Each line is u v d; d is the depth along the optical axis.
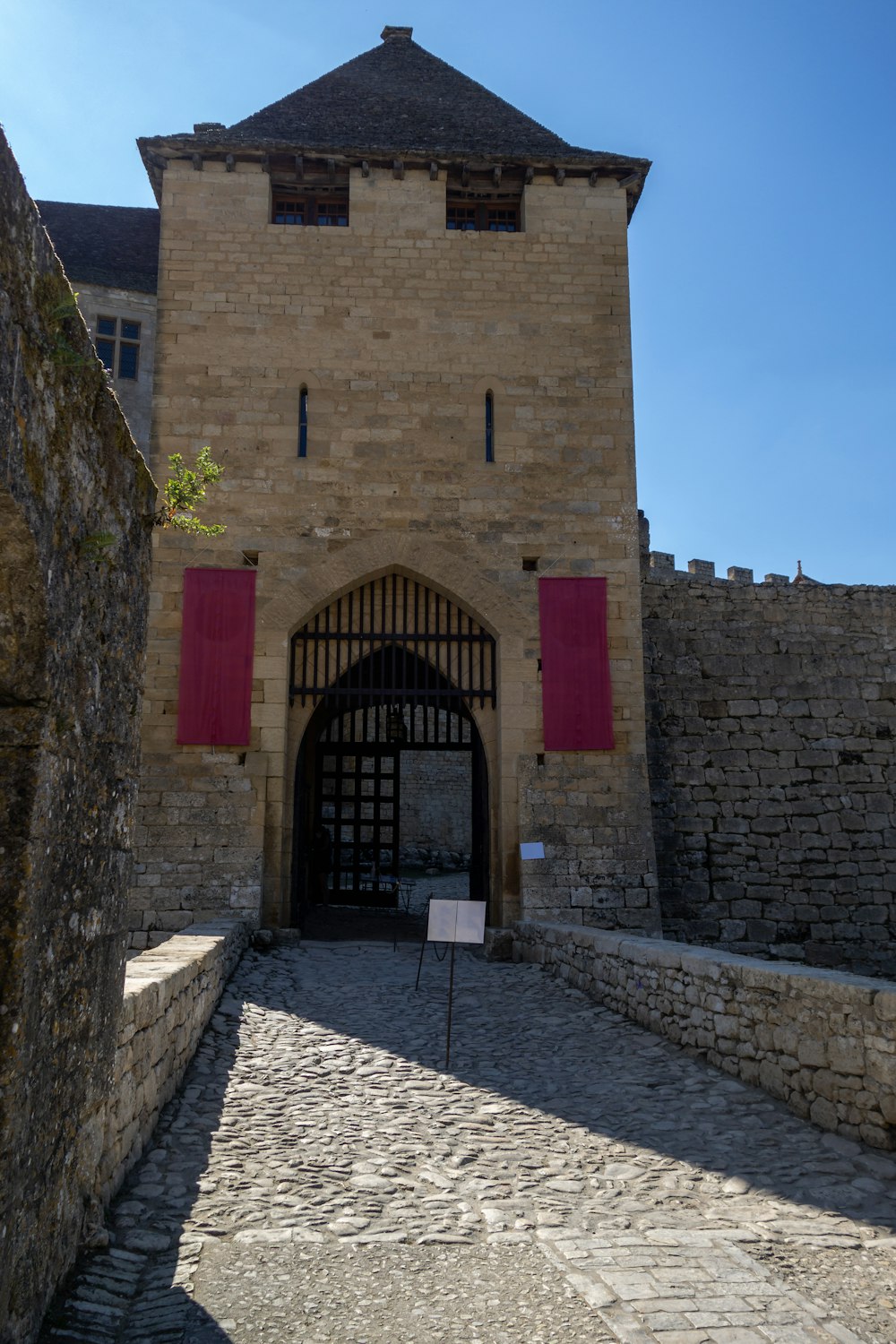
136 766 5.21
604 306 15.87
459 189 16.39
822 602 16.94
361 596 15.05
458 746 19.34
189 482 7.67
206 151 15.55
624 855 14.09
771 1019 7.38
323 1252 4.77
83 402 4.13
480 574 14.88
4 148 3.23
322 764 19.78
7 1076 3.41
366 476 15.02
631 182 16.31
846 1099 6.49
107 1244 4.61
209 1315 4.08
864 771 16.31
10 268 3.29
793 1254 4.85
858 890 15.85
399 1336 3.96
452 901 8.89
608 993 10.25
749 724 16.31
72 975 4.19
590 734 14.39
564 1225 5.24
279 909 13.72
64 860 4.04
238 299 15.39
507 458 15.25
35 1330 3.75
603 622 14.77
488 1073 8.11
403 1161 6.12
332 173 16.16
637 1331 3.98
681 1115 7.11
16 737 3.69
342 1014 9.77
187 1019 7.61
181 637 14.18
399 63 19.16
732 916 15.58
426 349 15.49
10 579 3.61
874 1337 4.02
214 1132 6.37
